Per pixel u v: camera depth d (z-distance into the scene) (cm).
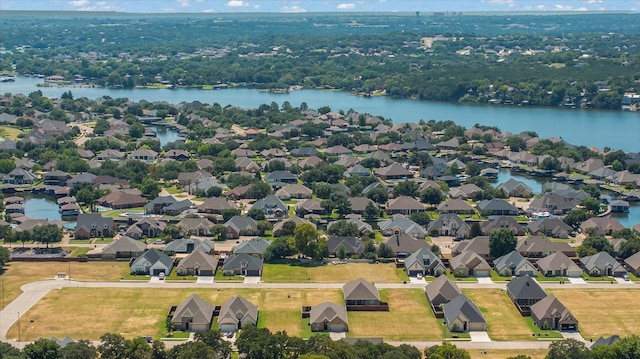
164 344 19912
